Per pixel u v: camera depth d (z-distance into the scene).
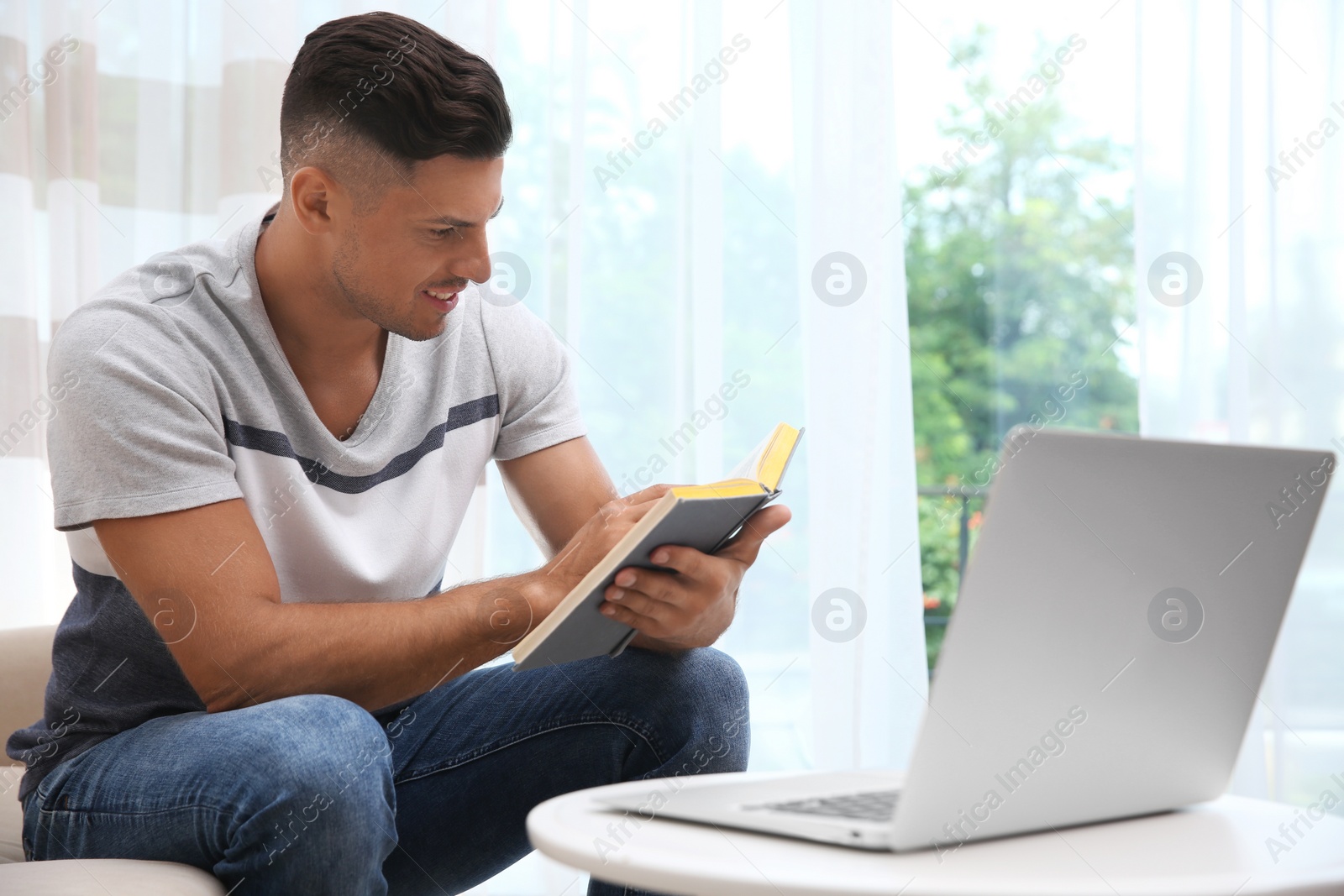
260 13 1.70
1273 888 0.49
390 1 1.77
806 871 0.48
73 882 0.67
